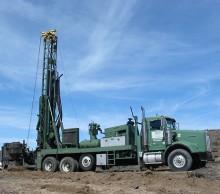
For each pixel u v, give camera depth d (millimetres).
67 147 25266
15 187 16750
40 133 26859
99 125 24969
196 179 17828
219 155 33188
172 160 21078
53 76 27859
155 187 16047
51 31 28141
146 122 22391
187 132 21609
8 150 27641
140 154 22375
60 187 16219
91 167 23922
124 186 16531
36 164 26016
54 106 27406
